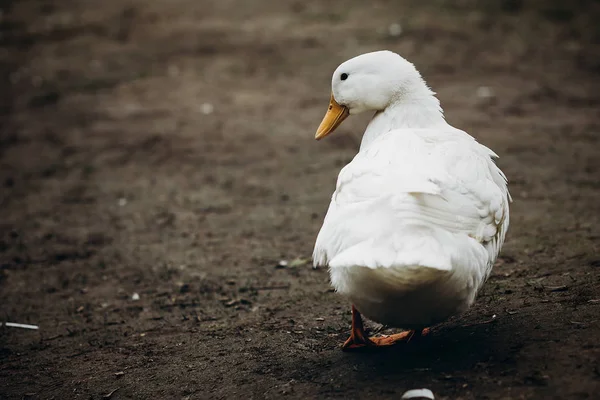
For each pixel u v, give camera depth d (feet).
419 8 48.44
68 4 55.98
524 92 32.86
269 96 35.24
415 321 10.40
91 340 14.35
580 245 15.83
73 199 24.62
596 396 8.66
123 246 20.20
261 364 11.85
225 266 17.99
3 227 22.40
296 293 15.66
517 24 44.19
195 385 11.42
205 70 39.83
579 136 26.48
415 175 9.43
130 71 40.55
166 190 24.79
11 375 13.03
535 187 21.40
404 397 9.39
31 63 42.93
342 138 29.22
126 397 11.41
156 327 14.67
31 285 17.94
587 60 37.29
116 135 31.22
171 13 51.90
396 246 8.71
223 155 27.96
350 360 11.29
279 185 24.35
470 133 27.66
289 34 44.88
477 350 10.58
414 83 12.02
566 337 10.36
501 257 15.93
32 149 30.27
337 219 9.52
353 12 48.73
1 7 55.52
